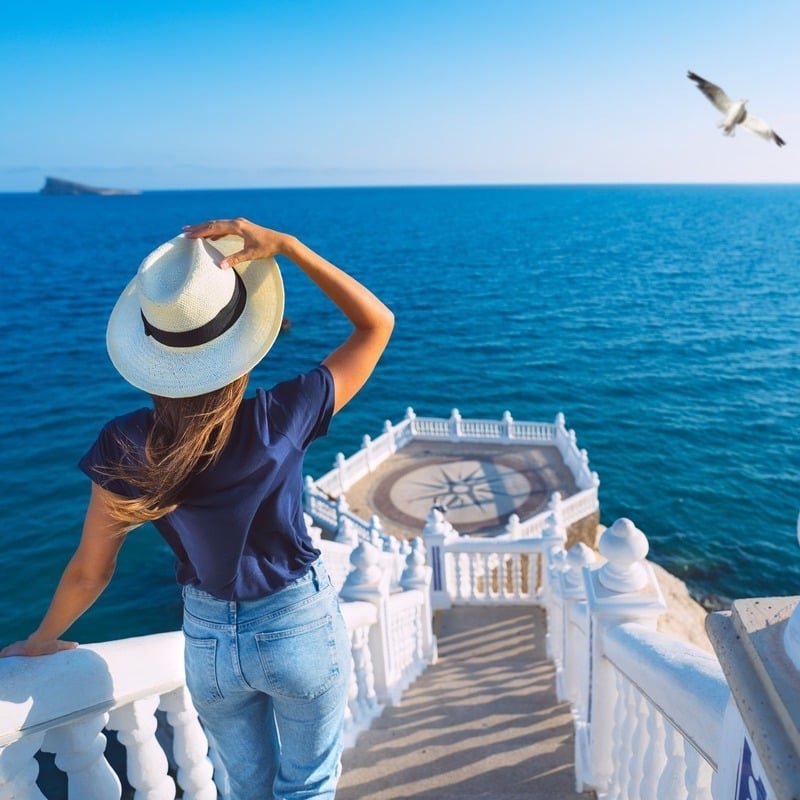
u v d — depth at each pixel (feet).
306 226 597.52
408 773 17.17
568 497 76.95
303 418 7.29
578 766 15.60
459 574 37.86
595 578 12.87
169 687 9.38
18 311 214.69
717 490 101.71
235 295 7.14
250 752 8.72
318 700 8.13
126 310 7.43
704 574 82.12
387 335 8.09
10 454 106.83
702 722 7.27
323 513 70.90
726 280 279.28
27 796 8.02
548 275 299.17
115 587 69.36
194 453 6.61
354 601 19.77
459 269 320.70
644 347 178.70
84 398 133.49
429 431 92.07
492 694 22.12
